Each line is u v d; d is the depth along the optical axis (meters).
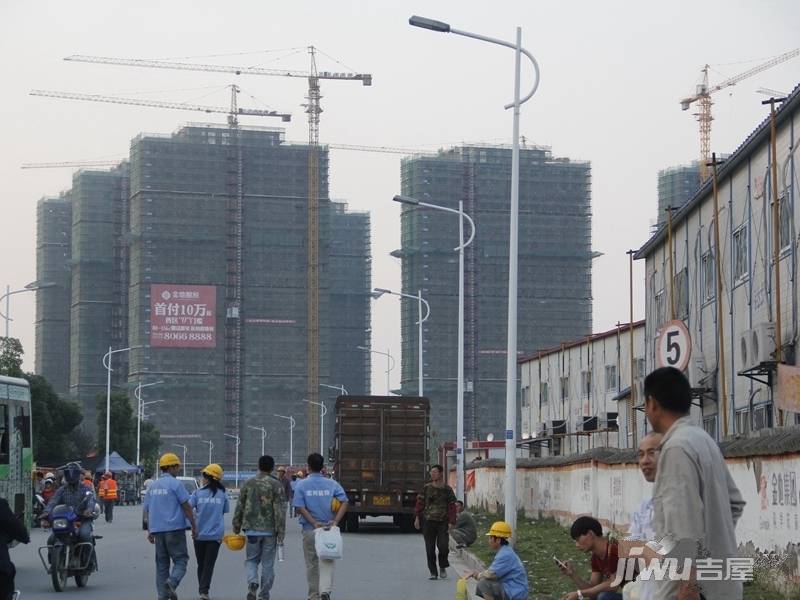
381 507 38.25
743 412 30.22
